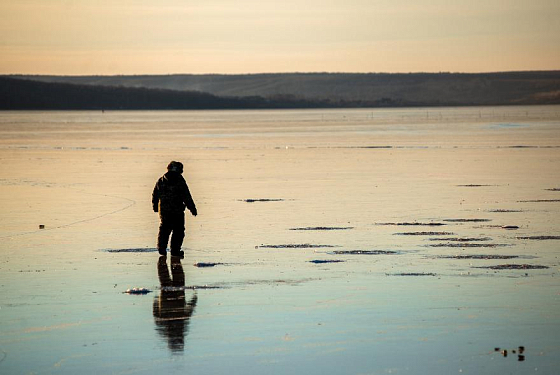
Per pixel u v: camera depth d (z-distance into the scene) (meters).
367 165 86.69
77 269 32.00
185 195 35.31
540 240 37.75
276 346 21.61
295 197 57.06
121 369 19.88
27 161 98.00
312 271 31.19
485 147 117.25
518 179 69.00
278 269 31.64
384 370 19.77
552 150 108.12
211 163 92.38
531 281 28.97
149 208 51.94
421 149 114.75
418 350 21.22
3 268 32.22
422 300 26.31
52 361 20.47
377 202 53.62
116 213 49.53
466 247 36.03
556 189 60.62
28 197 58.47
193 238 39.62
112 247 37.25
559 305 25.53
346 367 19.97
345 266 32.09
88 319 24.33
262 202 54.31
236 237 39.78
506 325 23.38
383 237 39.12
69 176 76.38
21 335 22.70
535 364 20.09
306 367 19.98
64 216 48.19
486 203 52.44
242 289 28.23
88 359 20.59
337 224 43.75
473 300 26.25
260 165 88.50
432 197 56.28
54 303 26.33
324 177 73.06
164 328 23.34
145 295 27.50
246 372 19.62
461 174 74.56
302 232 41.09
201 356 20.80
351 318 24.22
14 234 41.19
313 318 24.25
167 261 33.72
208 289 28.31
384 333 22.70
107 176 76.25
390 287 28.22
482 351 21.09
